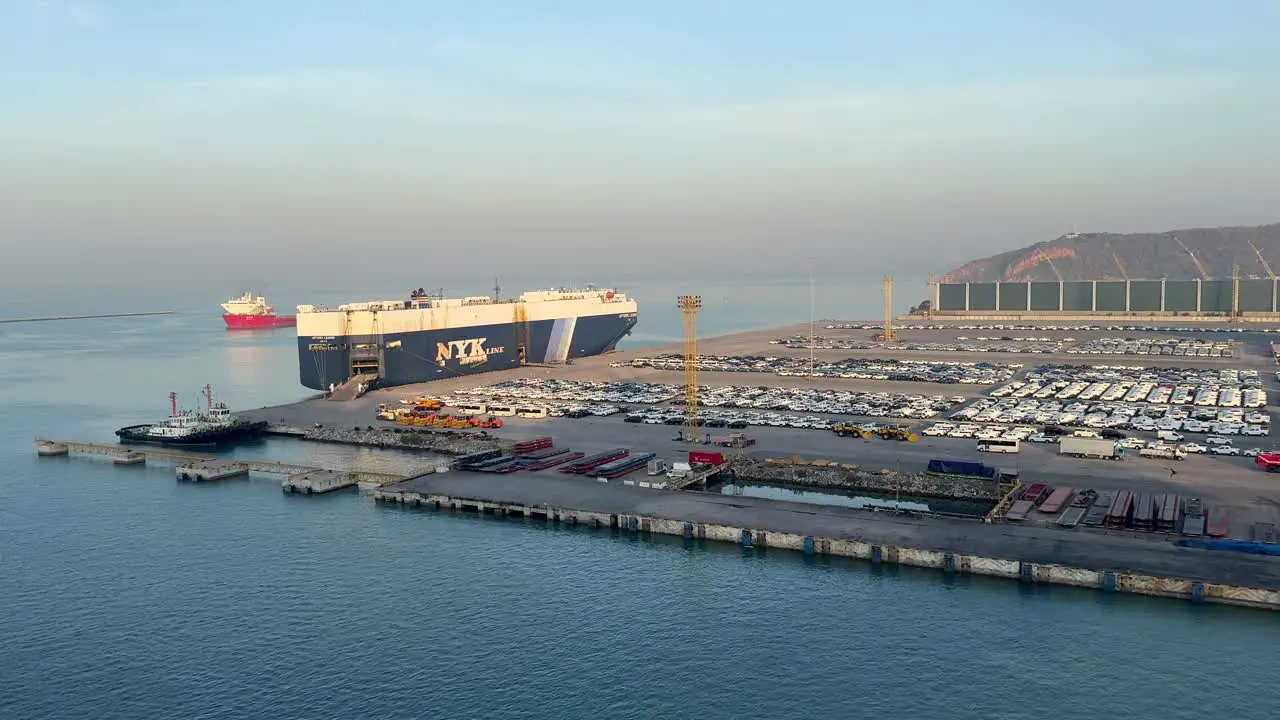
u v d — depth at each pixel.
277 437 147.38
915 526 87.62
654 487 105.25
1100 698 60.22
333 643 70.69
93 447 138.50
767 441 130.25
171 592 81.06
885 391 176.62
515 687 63.91
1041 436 127.62
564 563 84.94
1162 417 140.75
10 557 90.69
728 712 60.28
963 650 66.62
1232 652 64.38
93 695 64.19
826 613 73.06
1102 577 73.81
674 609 74.69
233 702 62.94
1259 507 89.69
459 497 102.50
